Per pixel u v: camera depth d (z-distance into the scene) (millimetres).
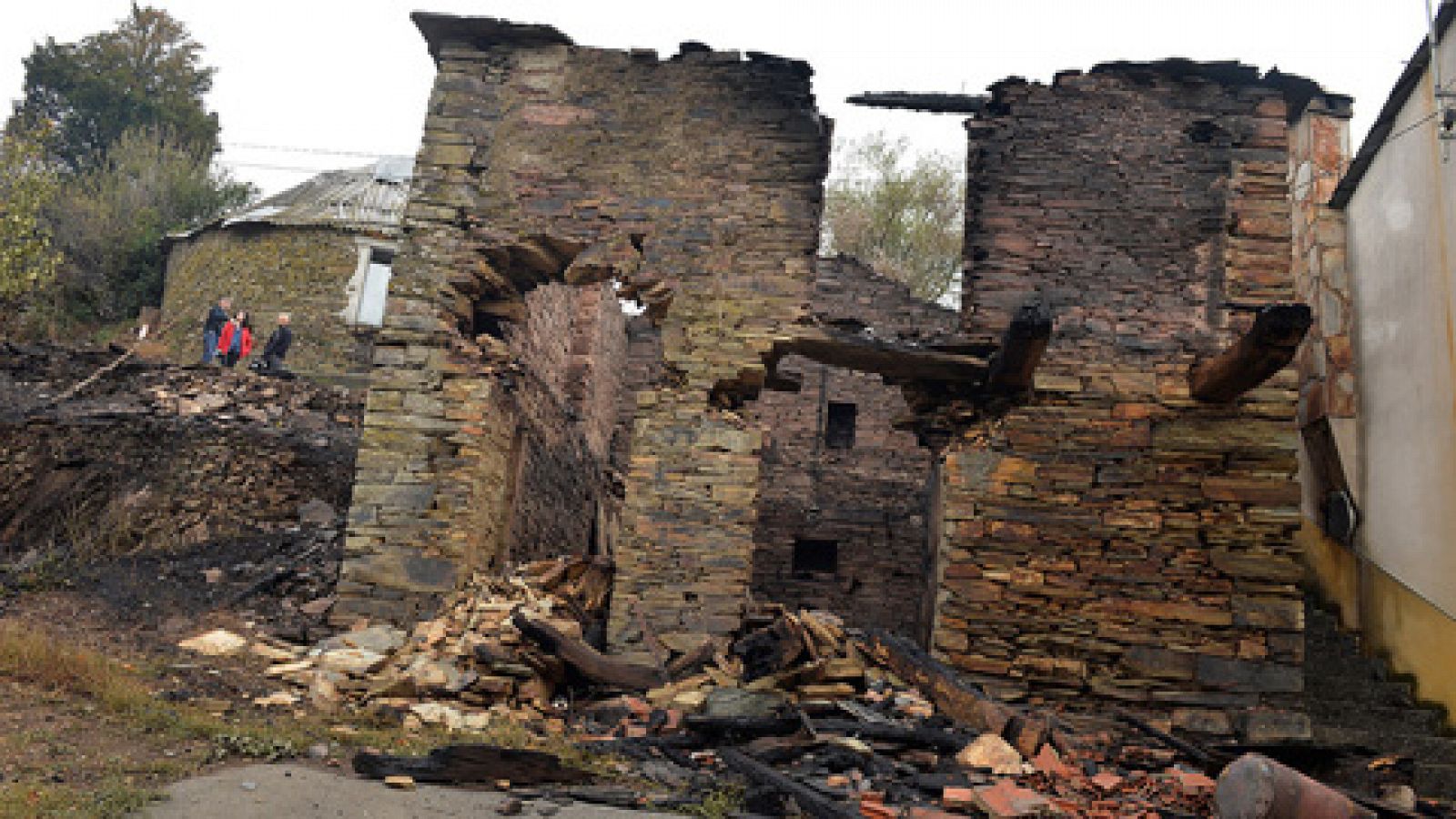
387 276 18547
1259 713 7891
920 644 9883
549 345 13367
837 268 15859
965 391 9305
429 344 9320
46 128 14586
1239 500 8422
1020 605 8422
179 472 10891
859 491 15328
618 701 7707
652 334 18875
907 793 5949
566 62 9789
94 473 10820
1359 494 10148
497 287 9766
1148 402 8680
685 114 9555
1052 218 9078
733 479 8797
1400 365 9594
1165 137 9195
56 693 5984
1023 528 8547
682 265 9227
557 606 8844
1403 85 9578
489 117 9719
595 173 9531
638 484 8805
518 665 7723
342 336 17781
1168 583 8344
